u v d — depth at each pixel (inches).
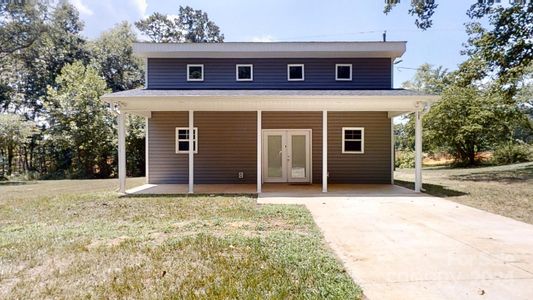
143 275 134.1
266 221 232.5
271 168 484.4
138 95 349.4
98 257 156.2
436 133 756.6
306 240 182.4
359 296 115.0
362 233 200.8
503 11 494.6
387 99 348.2
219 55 474.6
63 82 787.4
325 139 382.9
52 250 166.7
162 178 481.7
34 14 796.6
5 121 652.7
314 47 462.9
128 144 755.4
